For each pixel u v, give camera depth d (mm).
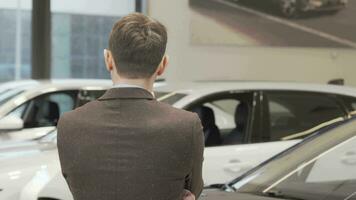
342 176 3668
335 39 10906
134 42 2107
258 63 10477
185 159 2070
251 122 5273
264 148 5152
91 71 10430
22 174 4438
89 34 10320
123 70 2141
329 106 5527
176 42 9953
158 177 2037
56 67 10133
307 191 3459
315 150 3713
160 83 5766
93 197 2061
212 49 10188
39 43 9797
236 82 5621
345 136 3721
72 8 10133
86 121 2123
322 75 10891
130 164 2043
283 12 10523
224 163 4977
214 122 5352
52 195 4352
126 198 2033
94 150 2074
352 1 10922
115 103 2123
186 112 2139
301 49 10727
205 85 5461
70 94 6508
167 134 2057
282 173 3580
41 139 5547
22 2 9844
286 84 5570
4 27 9812
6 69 9898
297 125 5402
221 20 10172
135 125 2074
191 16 10023
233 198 3234
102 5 10312
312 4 10672
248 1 10289
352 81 11078
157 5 9875
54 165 4527
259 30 10414
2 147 5160
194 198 2150
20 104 6180
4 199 4336
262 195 3361
